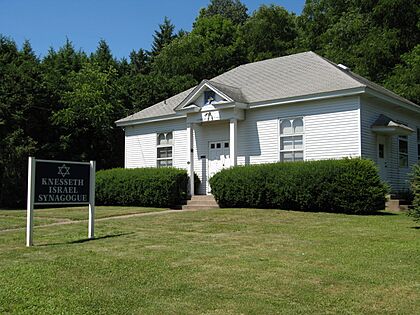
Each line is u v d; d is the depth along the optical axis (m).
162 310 5.45
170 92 38.47
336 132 17.73
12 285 6.58
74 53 37.69
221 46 46.97
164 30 62.38
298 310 5.36
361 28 32.38
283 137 19.19
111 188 21.84
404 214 14.85
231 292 6.11
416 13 30.03
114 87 34.28
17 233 12.30
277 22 47.62
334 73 19.23
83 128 30.08
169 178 19.98
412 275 6.79
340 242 9.58
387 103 18.80
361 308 5.39
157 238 10.72
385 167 18.97
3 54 30.89
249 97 20.34
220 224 12.88
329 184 15.37
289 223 12.80
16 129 26.48
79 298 5.95
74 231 12.40
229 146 20.97
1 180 26.12
